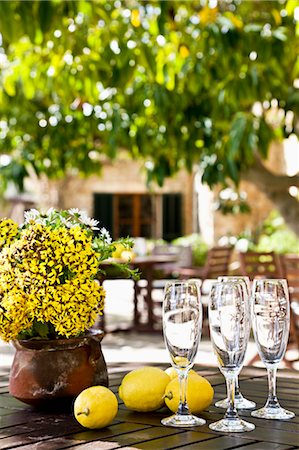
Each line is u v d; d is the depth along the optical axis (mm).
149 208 20359
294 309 6156
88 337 2062
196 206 20406
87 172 7414
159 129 6812
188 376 1998
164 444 1715
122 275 8406
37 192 17969
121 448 1691
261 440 1731
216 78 5828
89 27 5551
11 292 1970
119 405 2113
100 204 19719
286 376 2492
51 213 2127
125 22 5535
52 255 1964
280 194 7086
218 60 5754
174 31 5910
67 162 7363
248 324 1844
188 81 5836
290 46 5723
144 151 6855
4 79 6336
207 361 6707
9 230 2111
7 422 1947
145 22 5668
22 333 2088
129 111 6789
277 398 2156
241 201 14414
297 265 6238
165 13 4996
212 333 1843
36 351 2033
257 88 5605
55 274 1959
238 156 6285
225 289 1821
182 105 6285
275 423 1876
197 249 15469
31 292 1957
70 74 5648
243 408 2047
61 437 1794
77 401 1858
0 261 1993
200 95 6504
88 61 5480
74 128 7102
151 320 9219
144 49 5359
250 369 2637
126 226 20156
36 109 7160
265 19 6293
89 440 1765
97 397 1846
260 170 7059
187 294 1867
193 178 20328
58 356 2037
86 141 7316
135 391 2000
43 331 2047
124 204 20125
